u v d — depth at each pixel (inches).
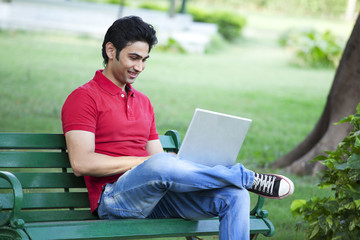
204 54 1029.2
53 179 168.2
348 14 1585.9
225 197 152.5
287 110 621.0
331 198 185.9
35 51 828.6
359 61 332.2
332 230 185.3
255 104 639.1
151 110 181.5
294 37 1149.7
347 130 339.0
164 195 160.9
